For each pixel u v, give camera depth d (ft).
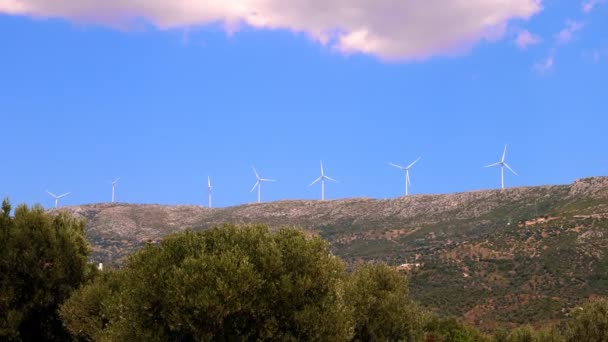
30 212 102.68
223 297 74.90
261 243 82.17
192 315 75.36
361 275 136.98
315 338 79.51
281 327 79.46
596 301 147.95
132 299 79.00
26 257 97.71
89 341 96.53
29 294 98.17
